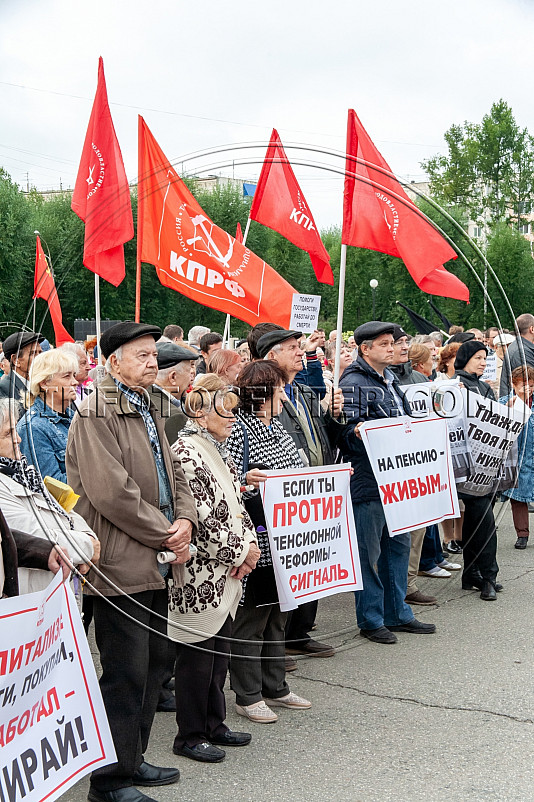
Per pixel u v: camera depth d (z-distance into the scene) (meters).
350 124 5.91
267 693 3.89
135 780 3.17
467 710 3.83
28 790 2.40
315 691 4.11
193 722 3.41
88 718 2.69
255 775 3.24
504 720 3.72
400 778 3.19
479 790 3.08
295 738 3.58
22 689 2.41
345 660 4.52
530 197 34.75
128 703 2.98
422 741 3.52
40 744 2.49
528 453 6.79
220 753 3.38
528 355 8.15
